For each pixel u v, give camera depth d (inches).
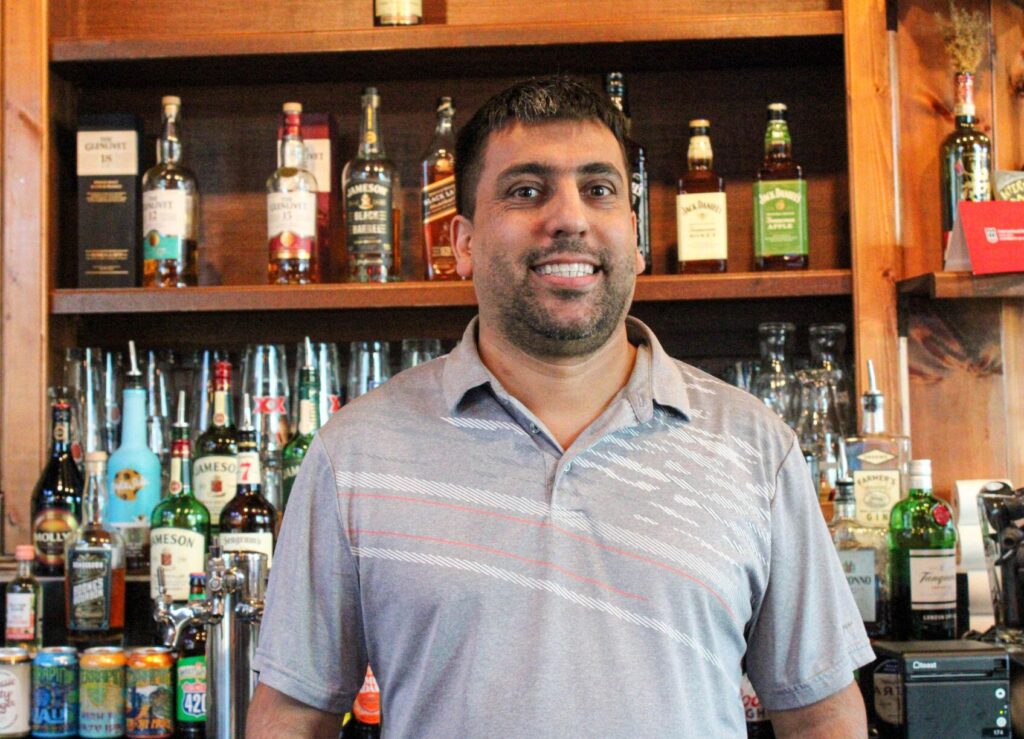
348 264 96.4
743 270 101.4
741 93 102.3
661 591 55.5
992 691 76.6
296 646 58.3
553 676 53.4
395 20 96.7
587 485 57.9
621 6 100.9
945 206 94.7
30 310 95.3
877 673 79.0
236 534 87.0
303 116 98.3
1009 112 98.2
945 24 97.9
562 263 58.1
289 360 102.3
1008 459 95.9
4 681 83.0
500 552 55.9
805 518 60.5
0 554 93.6
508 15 101.0
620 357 62.0
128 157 96.9
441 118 97.3
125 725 83.7
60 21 99.9
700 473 58.9
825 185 101.3
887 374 92.4
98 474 89.7
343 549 58.2
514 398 59.3
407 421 60.2
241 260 103.4
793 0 100.7
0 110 96.7
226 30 102.9
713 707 55.4
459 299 92.4
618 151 61.2
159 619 78.8
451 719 53.9
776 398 93.8
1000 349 96.3
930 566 84.2
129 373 94.0
